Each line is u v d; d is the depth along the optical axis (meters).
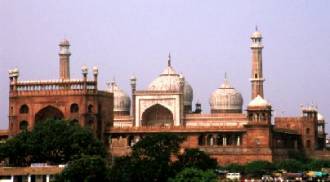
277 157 165.50
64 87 169.50
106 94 172.25
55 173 134.38
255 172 149.88
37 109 170.12
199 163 133.38
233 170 150.62
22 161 146.50
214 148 164.38
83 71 168.62
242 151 163.25
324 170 156.88
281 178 139.38
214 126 167.00
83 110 167.50
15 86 171.88
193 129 167.38
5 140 161.38
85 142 148.00
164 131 168.75
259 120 163.62
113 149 169.25
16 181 135.88
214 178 124.94
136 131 169.62
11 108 171.75
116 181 126.88
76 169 126.88
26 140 147.25
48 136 147.00
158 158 129.38
